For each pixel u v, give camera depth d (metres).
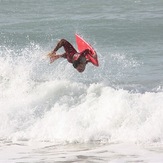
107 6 138.62
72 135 47.41
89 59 50.69
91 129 47.62
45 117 51.66
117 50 88.06
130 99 51.28
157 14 122.88
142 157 39.91
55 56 51.03
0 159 41.50
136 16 120.69
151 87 65.00
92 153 42.09
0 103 57.19
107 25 109.81
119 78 70.19
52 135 48.41
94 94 55.19
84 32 104.12
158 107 48.66
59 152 43.16
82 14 126.50
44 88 59.28
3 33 104.81
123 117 48.19
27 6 143.12
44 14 128.75
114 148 43.34
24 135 49.41
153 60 79.31
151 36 98.62
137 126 46.69
